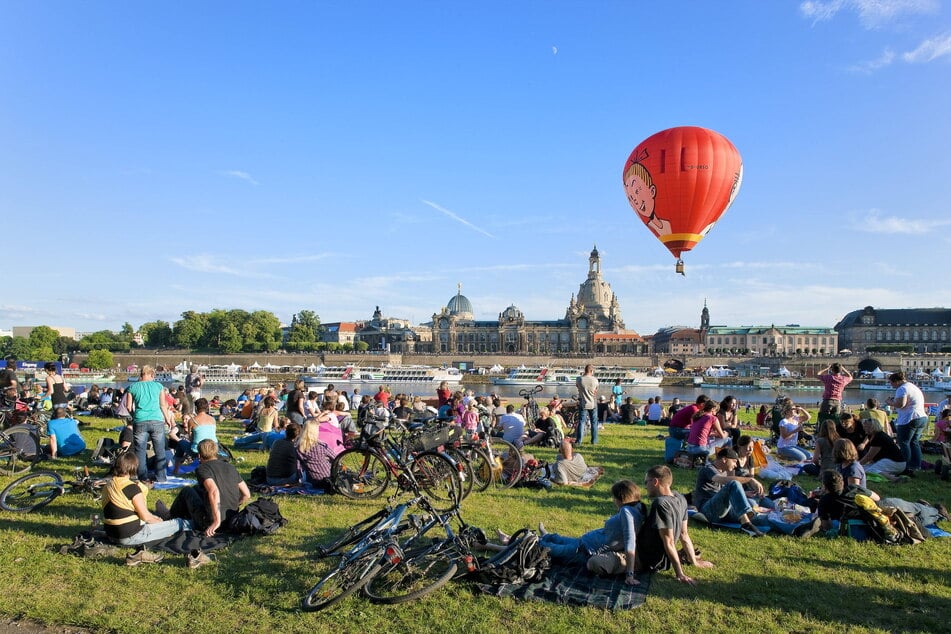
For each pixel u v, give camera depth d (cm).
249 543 1408
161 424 1961
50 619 1055
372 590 1152
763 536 1534
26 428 2178
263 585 1193
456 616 1077
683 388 16462
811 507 1697
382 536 1212
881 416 2567
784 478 2048
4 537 1420
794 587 1234
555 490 1989
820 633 1053
